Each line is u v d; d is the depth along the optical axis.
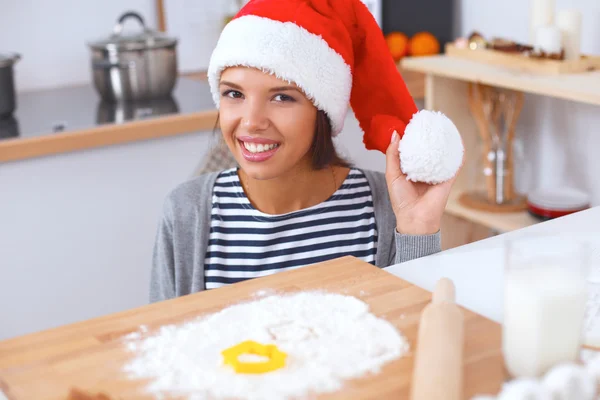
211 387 0.63
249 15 1.10
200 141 2.17
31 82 2.54
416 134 1.03
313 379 0.64
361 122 1.25
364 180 1.27
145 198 2.12
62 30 2.54
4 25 2.45
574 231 1.08
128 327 0.74
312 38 1.09
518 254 0.62
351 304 0.78
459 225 2.25
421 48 2.49
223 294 0.82
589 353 0.70
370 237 1.25
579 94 1.61
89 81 2.63
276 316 0.76
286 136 1.10
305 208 1.23
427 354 0.62
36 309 2.04
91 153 2.01
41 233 1.99
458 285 0.88
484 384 0.63
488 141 2.09
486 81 1.87
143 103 2.29
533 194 2.02
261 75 1.08
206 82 2.58
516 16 2.28
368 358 0.67
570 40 1.88
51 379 0.65
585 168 2.10
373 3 2.50
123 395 0.62
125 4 2.62
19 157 1.89
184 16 2.69
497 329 0.72
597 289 0.86
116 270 2.13
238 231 1.22
